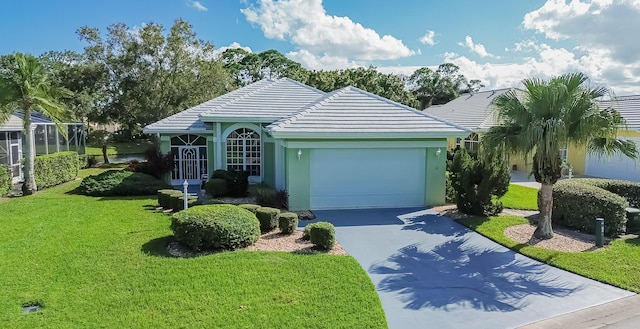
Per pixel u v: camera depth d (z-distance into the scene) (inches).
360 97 705.6
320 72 1915.6
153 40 1454.2
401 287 341.7
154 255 392.2
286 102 882.1
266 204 612.7
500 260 408.2
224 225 404.2
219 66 1551.4
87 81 1470.2
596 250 428.5
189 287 320.2
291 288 320.2
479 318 291.4
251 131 850.8
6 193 764.0
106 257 387.5
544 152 448.5
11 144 922.1
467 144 1304.1
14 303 295.1
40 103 765.9
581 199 501.4
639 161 884.0
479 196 564.7
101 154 1747.0
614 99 431.5
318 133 589.9
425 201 652.7
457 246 450.9
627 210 505.4
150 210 609.6
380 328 264.2
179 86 1480.1
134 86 1466.5
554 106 433.4
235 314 277.7
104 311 282.5
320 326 264.4
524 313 299.1
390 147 629.6
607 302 316.8
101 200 698.2
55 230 489.7
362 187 633.0
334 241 426.3
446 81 2716.5
